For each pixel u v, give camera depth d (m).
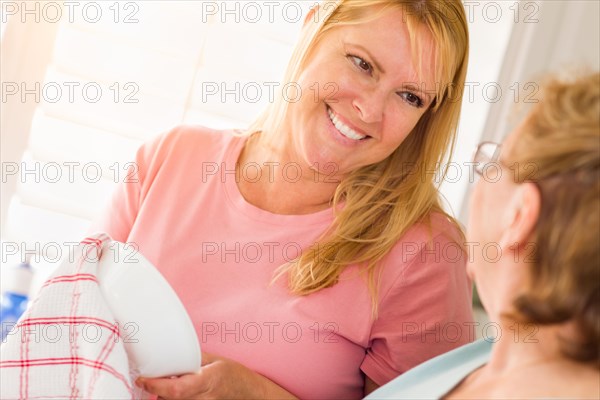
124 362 0.86
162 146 1.32
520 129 0.66
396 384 0.87
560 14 1.46
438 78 1.14
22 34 1.52
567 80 0.65
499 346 0.71
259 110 1.62
